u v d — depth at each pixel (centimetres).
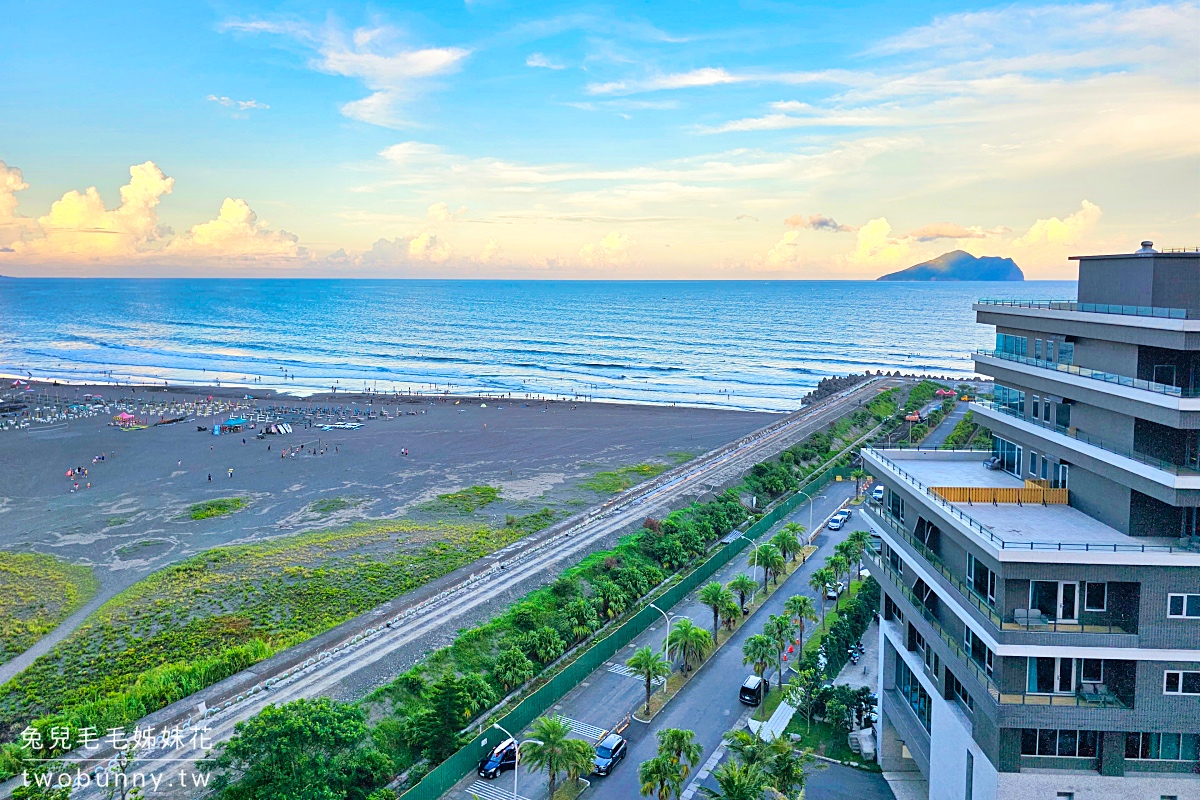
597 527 11025
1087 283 4806
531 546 10188
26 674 7581
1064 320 4631
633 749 6347
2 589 9719
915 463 6009
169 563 10569
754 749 4906
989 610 4169
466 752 5991
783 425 18050
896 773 5891
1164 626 3931
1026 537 4209
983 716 4219
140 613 8938
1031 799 4078
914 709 5522
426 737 6162
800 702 6750
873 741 6234
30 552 11031
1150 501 4144
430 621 7969
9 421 19925
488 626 7875
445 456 16775
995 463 5747
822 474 14575
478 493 13938
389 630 7812
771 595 9538
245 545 11206
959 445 15838
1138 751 4072
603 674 7575
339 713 5362
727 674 7594
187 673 7044
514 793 5741
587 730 6588
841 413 19288
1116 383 4144
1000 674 4097
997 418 5503
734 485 13350
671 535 10569
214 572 10156
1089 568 3966
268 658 7406
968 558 4497
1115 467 4200
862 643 8206
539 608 8331
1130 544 4069
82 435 18425
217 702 6456
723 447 16100
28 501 13438
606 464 16100
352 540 11394
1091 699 4041
